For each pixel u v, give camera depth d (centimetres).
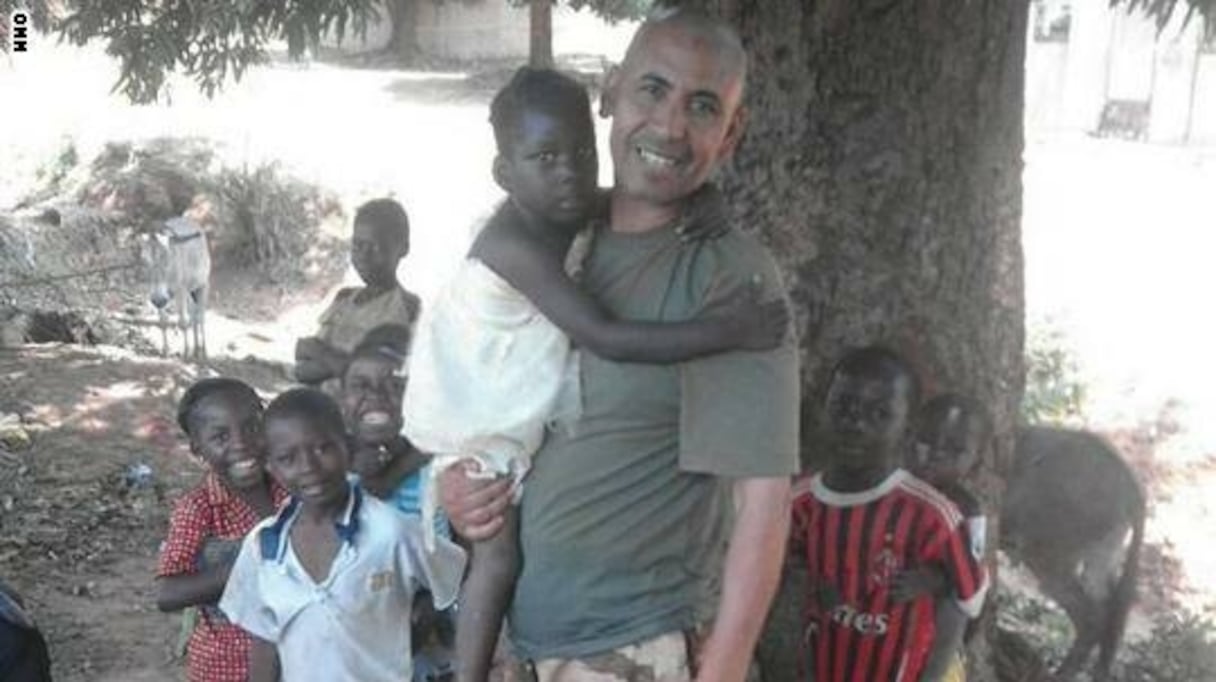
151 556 672
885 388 316
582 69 2642
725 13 364
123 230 1662
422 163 1891
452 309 225
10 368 948
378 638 329
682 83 209
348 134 2022
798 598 351
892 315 371
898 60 362
